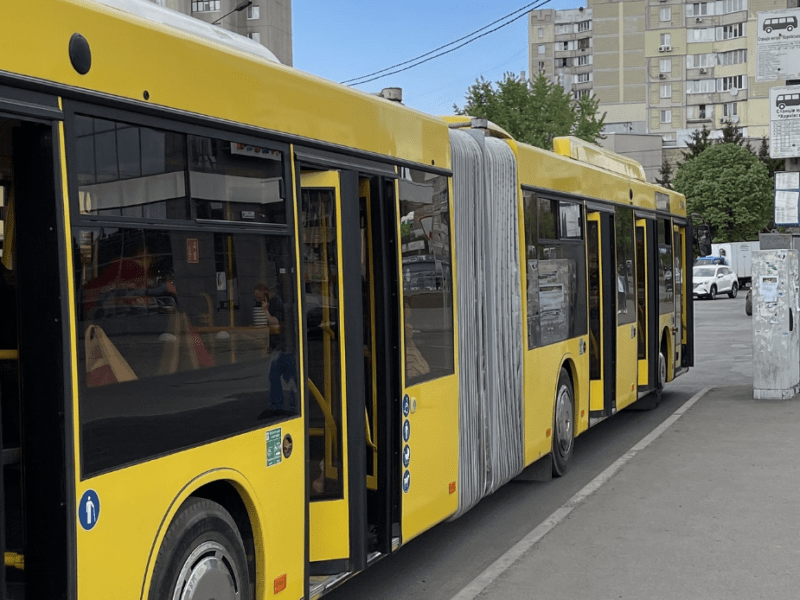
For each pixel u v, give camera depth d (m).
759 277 13.91
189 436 3.84
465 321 6.96
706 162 71.75
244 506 4.32
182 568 3.83
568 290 9.62
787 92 15.54
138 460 3.53
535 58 138.12
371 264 5.64
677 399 14.84
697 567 6.27
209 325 4.00
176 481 3.74
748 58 113.44
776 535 6.95
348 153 5.30
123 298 3.48
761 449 10.20
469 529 7.53
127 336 3.50
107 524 3.36
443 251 6.62
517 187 8.22
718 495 8.23
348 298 5.25
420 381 6.11
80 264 3.27
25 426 3.19
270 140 4.53
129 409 3.49
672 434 11.39
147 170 3.64
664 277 14.02
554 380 9.09
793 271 14.08
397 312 5.75
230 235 4.16
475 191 7.29
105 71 3.44
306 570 4.76
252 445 4.28
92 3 3.42
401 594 6.00
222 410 4.07
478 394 7.18
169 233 3.75
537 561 6.53
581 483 9.09
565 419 9.49
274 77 4.58
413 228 6.12
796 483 8.58
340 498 5.21
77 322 3.24
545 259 8.93
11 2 3.06
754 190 70.50
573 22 136.00
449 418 6.60
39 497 3.18
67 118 3.25
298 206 4.77
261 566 4.37
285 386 4.57
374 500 5.59
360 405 5.28
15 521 3.20
